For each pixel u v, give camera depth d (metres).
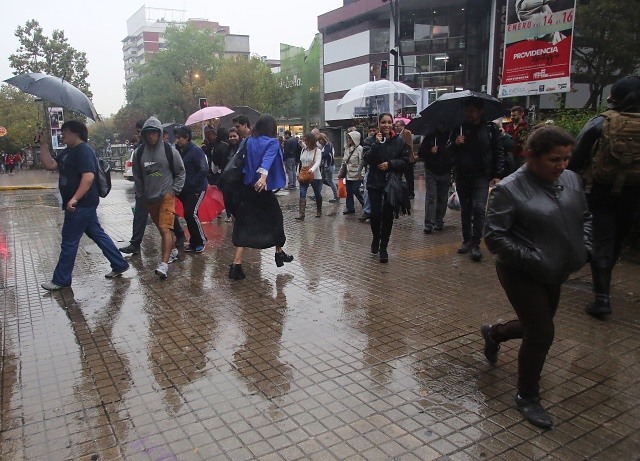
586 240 3.01
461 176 6.81
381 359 3.87
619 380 3.46
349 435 2.90
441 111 7.56
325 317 4.77
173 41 61.53
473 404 3.21
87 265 6.84
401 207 6.53
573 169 4.62
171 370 3.76
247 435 2.92
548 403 3.19
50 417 3.15
